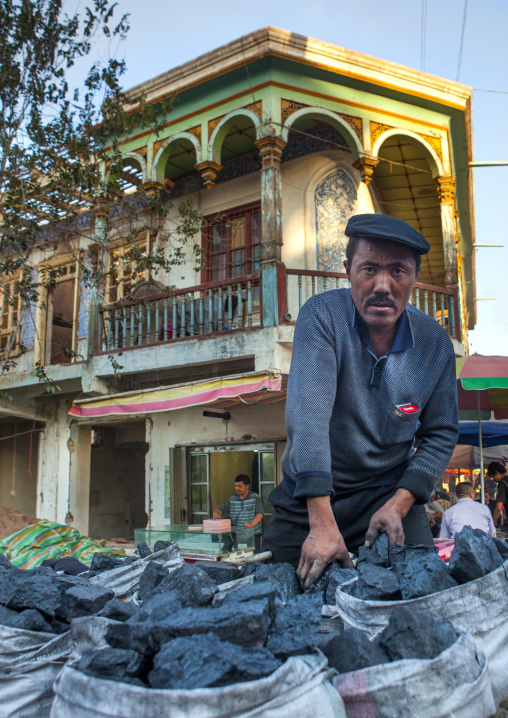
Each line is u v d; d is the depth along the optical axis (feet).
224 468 36.52
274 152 29.76
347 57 30.45
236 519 27.68
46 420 43.16
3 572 7.23
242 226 35.99
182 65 31.68
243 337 29.55
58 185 29.63
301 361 7.31
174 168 37.70
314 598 4.98
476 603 5.07
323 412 6.98
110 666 4.17
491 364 22.26
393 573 5.65
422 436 8.07
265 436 33.06
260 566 7.00
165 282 37.55
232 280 31.01
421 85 31.99
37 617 5.98
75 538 22.52
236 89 31.01
